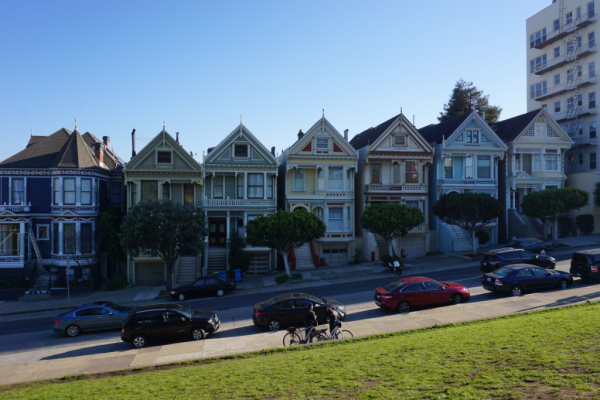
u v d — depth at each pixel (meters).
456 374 9.85
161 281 35.47
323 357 12.68
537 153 42.62
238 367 12.53
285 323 19.03
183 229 30.88
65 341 19.47
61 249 33.50
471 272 29.78
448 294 20.67
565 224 42.41
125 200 38.06
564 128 48.06
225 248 36.81
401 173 39.19
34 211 33.94
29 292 31.73
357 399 8.95
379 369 10.88
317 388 9.91
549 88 49.75
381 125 43.50
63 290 32.12
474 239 36.81
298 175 38.00
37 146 36.00
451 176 41.03
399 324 17.83
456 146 40.47
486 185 41.09
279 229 30.83
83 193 34.19
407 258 38.25
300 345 15.27
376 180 39.38
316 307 18.98
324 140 38.09
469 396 8.44
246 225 34.88
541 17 50.81
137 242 30.00
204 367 13.21
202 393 10.34
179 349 16.61
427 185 39.56
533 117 42.22
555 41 48.75
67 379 13.49
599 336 11.62
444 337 13.82
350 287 27.98
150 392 10.74
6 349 18.59
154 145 35.38
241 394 10.01
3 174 33.66
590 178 42.28
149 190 35.56
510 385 8.82
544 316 15.41
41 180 34.06
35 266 33.25
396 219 32.66
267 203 36.88
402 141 39.06
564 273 22.59
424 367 10.65
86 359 16.08
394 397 8.80
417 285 20.66
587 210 42.44
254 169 36.81
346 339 15.62
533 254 27.95
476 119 40.97
